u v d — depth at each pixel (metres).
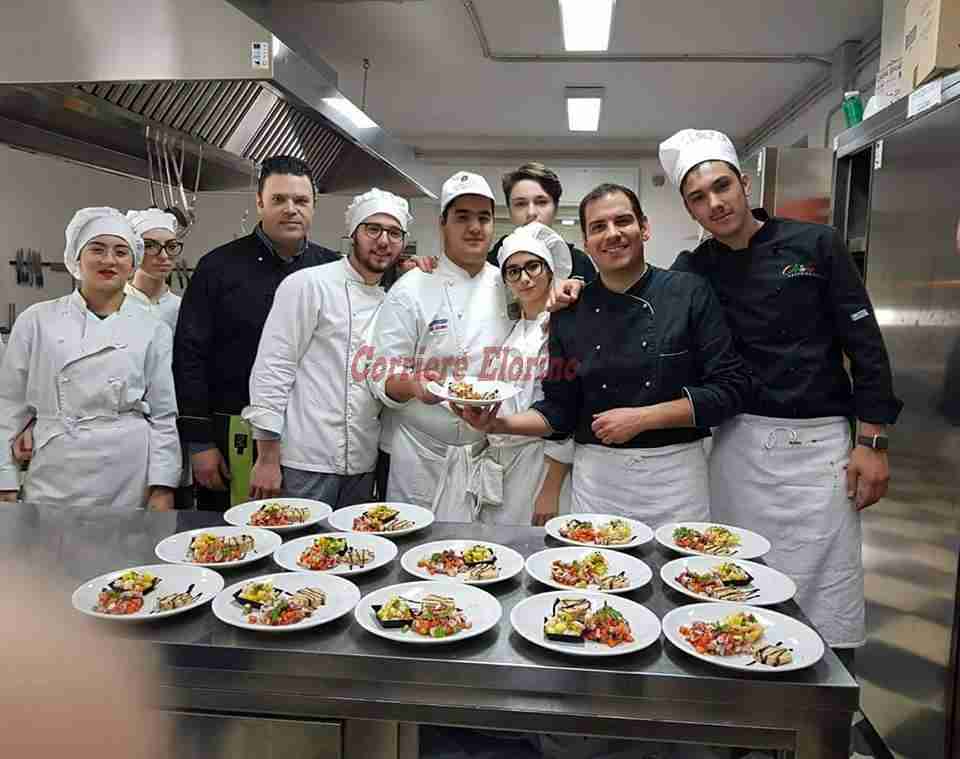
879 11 3.50
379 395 1.92
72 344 1.94
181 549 1.33
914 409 1.90
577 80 4.64
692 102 5.07
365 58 4.27
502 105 5.28
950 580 1.74
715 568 1.26
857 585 1.78
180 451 2.16
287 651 0.98
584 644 0.99
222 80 1.76
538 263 1.87
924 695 1.85
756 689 0.91
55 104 1.97
